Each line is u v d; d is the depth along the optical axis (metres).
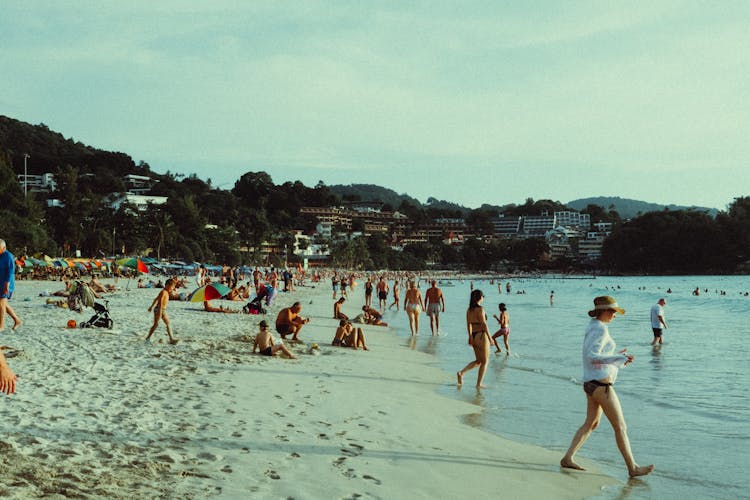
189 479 5.19
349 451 6.57
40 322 18.14
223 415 7.80
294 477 5.50
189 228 130.75
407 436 7.53
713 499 5.83
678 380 13.27
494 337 17.55
